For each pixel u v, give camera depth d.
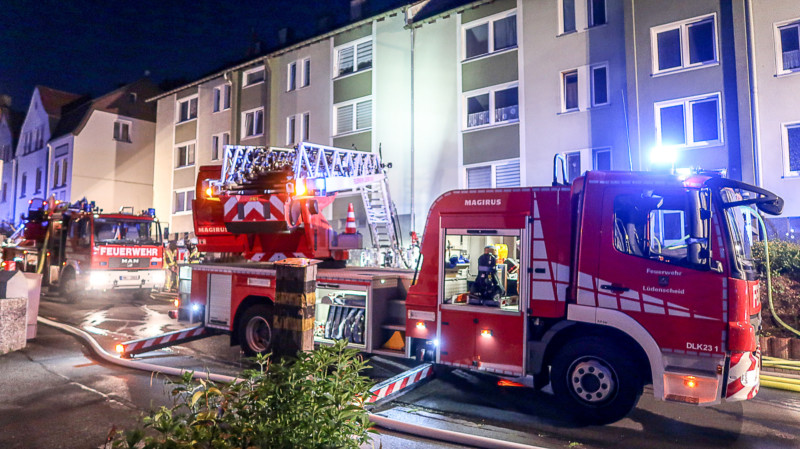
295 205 7.96
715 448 4.66
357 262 12.61
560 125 16.31
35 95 35.22
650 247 5.20
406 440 4.72
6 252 18.36
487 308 5.81
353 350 2.91
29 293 9.03
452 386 6.63
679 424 5.30
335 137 21.72
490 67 17.84
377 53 20.55
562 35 16.36
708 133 13.95
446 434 4.69
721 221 4.85
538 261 5.57
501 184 17.53
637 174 5.24
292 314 3.99
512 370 5.62
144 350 7.66
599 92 15.84
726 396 4.71
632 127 14.82
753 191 4.71
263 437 2.37
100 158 30.25
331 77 22.03
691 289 4.86
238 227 8.18
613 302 5.14
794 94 12.71
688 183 4.95
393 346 6.62
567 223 5.51
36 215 16.97
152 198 32.28
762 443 4.80
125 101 31.58
